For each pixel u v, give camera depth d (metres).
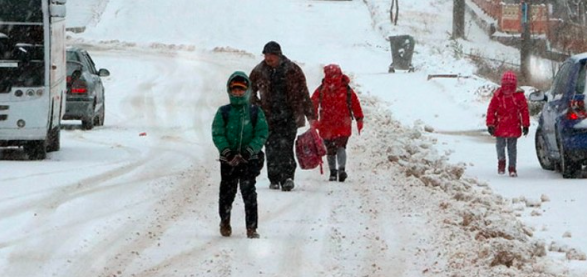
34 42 34.31
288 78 27.52
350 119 29.41
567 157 30.83
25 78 34.12
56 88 35.78
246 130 20.75
